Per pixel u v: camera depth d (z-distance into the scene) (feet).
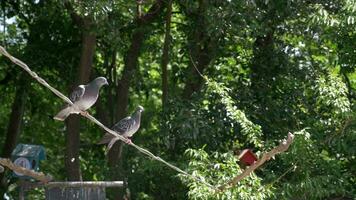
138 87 65.36
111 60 64.80
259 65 55.31
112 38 51.55
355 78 60.03
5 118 75.61
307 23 52.44
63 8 55.31
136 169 52.31
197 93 53.31
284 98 53.98
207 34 52.65
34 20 64.49
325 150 50.98
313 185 45.24
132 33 59.11
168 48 59.00
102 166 59.88
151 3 57.41
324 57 59.57
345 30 49.85
